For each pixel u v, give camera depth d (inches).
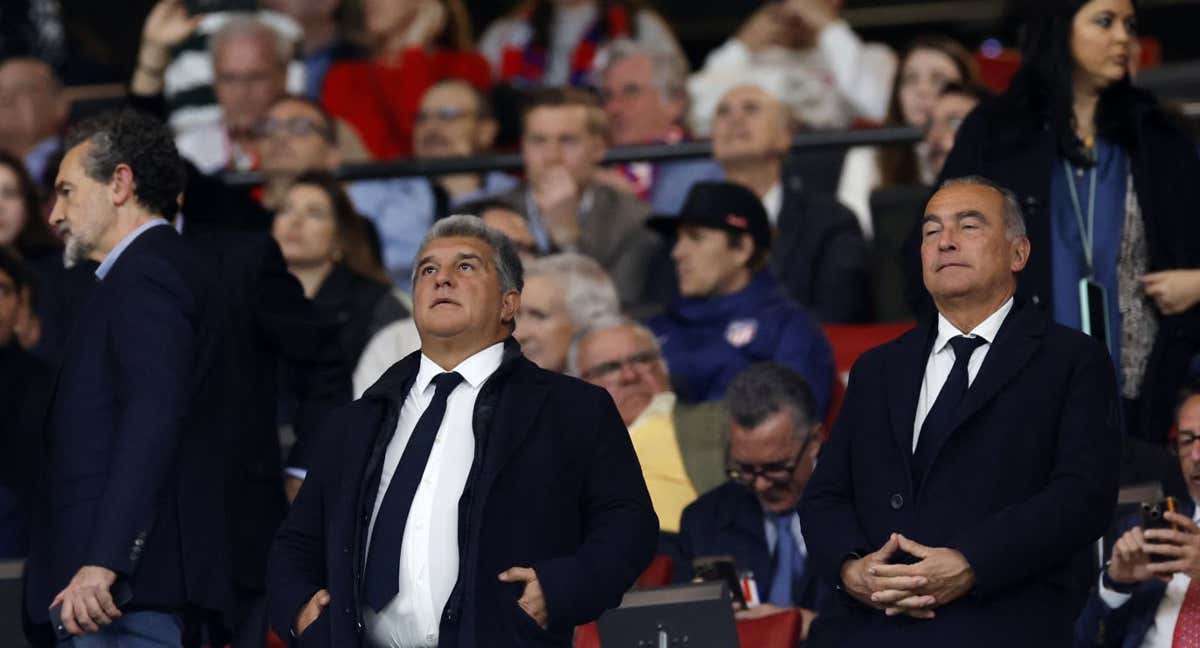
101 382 585.0
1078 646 623.2
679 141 979.3
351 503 528.7
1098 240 663.8
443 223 553.6
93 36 1283.2
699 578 670.5
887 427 553.9
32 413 789.9
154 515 569.9
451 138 1074.1
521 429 527.2
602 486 533.0
